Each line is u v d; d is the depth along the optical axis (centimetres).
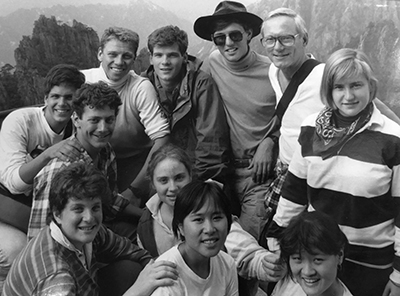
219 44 289
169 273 182
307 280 173
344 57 186
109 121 244
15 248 257
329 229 168
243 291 247
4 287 195
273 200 266
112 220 287
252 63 299
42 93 333
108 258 243
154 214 246
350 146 196
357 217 200
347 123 198
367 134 194
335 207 205
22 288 186
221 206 180
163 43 288
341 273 212
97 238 234
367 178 191
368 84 187
